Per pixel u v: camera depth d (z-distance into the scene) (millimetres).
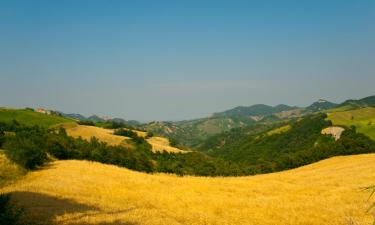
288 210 28844
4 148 52156
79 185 39281
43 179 41969
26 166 48188
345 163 68625
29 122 147625
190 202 33344
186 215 28438
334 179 46500
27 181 41500
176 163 111750
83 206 27984
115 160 84938
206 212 29578
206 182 46250
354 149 104312
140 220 24359
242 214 28531
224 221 26812
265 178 54156
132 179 45625
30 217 22234
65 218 23172
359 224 23484
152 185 42688
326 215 26453
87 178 43844
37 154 50906
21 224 20375
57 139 74562
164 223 24516
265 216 27672
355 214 26156
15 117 150250
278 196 35188
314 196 34062
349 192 34000
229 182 46375
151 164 98312
